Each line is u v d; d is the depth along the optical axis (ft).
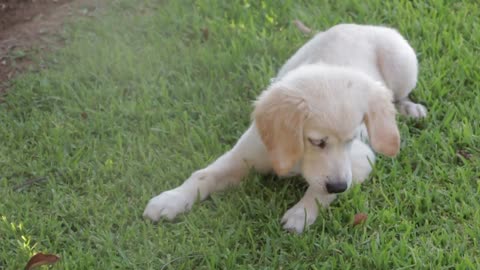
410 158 17.61
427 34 21.45
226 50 21.45
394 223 15.81
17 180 17.24
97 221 16.03
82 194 16.92
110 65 20.85
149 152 17.92
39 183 17.19
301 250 15.16
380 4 22.98
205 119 19.07
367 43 18.65
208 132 18.52
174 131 18.53
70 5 23.20
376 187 16.79
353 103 14.97
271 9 22.91
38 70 20.76
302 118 14.88
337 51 17.95
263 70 20.44
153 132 18.62
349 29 18.92
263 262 15.02
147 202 16.46
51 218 16.10
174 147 18.20
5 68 20.81
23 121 19.20
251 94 19.81
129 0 23.32
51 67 20.89
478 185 16.58
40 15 22.75
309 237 15.38
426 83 19.98
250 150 16.65
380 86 15.76
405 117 19.03
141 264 15.01
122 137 18.51
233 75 20.38
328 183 15.07
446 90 19.58
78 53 21.27
